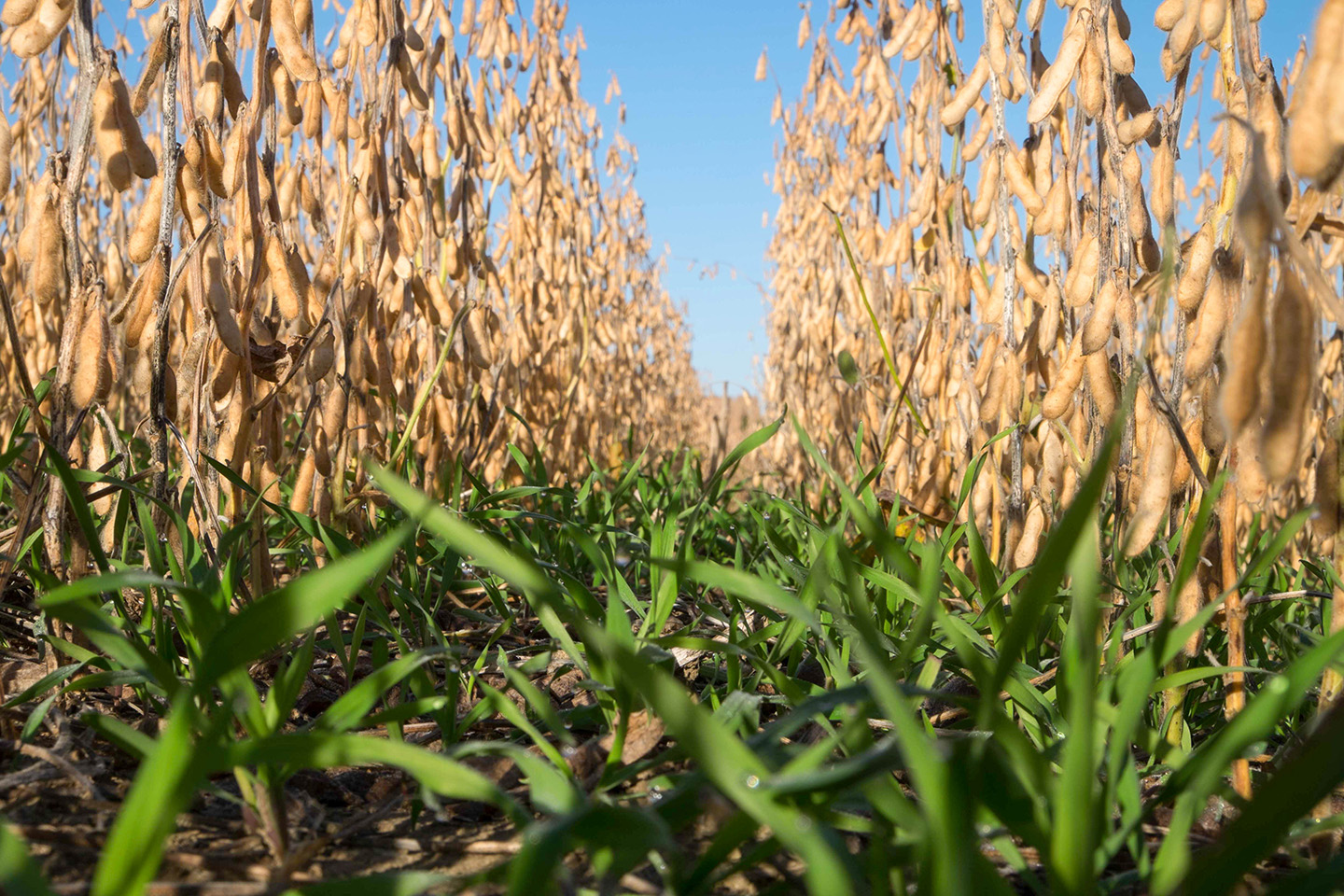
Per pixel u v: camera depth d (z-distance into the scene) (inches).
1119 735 37.6
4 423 120.3
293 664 45.4
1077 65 67.2
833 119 190.1
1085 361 64.0
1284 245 33.5
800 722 39.1
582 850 43.8
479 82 129.6
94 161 163.6
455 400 119.6
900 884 34.5
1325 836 45.9
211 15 73.5
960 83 114.3
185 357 68.8
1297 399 34.0
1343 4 33.6
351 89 97.8
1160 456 51.9
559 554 107.4
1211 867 31.5
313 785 53.6
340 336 91.8
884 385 140.1
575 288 189.6
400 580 92.0
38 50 55.5
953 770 28.9
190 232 67.4
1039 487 75.5
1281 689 33.6
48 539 61.1
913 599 65.3
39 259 58.4
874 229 149.9
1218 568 60.3
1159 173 62.7
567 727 58.6
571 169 215.0
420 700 52.0
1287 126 51.6
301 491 88.0
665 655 53.1
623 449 244.1
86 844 42.5
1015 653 31.1
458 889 32.1
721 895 42.4
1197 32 56.7
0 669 67.3
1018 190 79.6
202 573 70.6
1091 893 30.7
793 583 95.0
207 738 29.7
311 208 90.7
